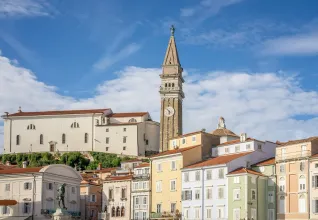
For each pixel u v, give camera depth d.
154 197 133.50
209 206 120.25
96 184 154.00
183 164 128.62
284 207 112.69
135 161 176.00
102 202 145.00
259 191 115.88
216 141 137.38
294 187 111.62
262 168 119.25
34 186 138.38
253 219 113.31
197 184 123.69
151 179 135.00
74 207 147.75
